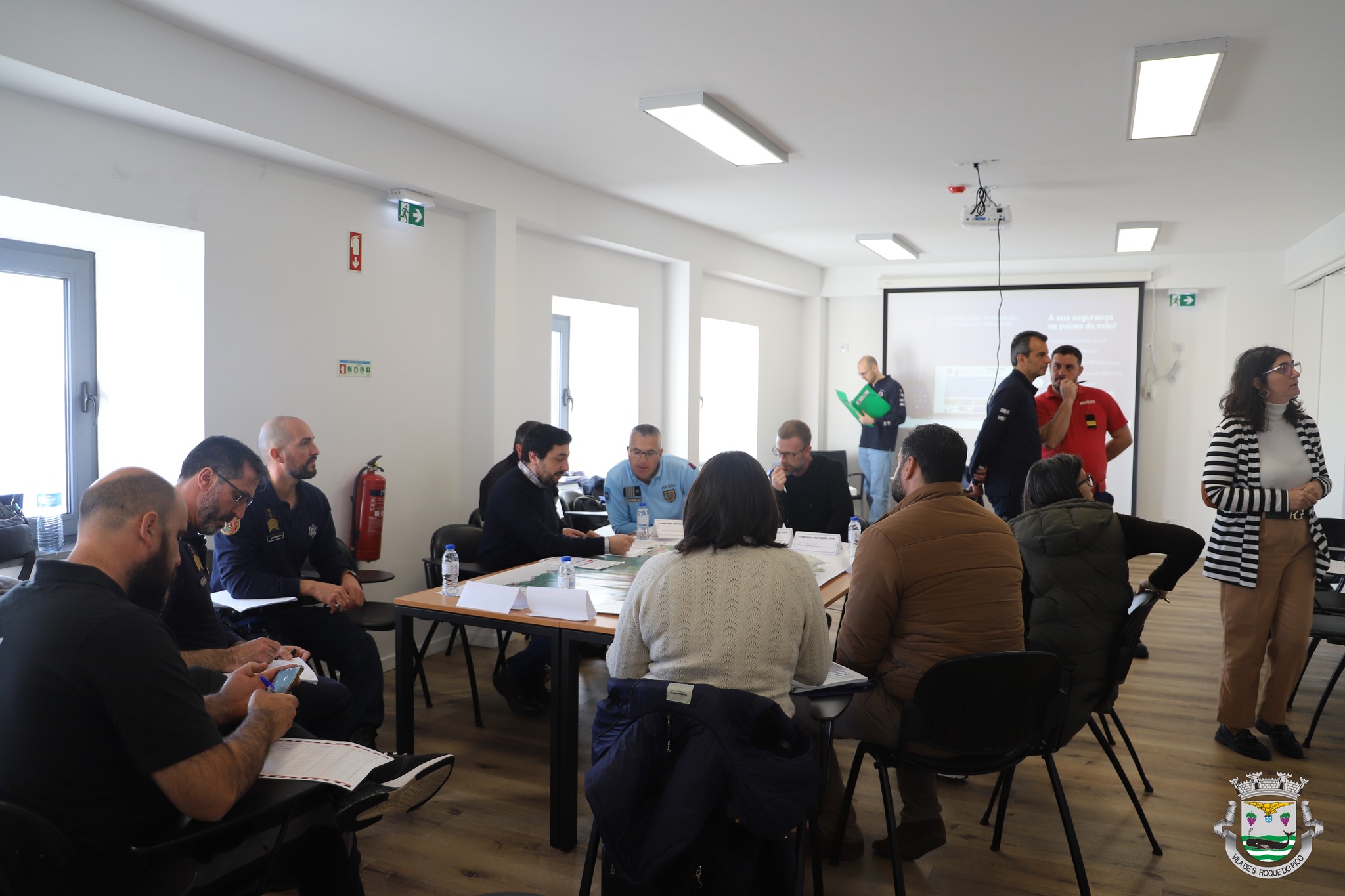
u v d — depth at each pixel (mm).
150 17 2869
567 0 2752
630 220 5723
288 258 3711
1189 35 2982
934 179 5004
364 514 4023
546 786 2904
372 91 3613
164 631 1434
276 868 1622
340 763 1642
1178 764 3109
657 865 1482
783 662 1806
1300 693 3875
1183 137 4086
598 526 5156
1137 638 2518
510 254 4719
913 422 8352
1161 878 2354
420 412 4465
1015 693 2027
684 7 2793
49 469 3332
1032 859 2457
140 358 3455
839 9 2795
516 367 4945
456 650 4582
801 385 8875
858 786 2936
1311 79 3348
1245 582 3135
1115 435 4965
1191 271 7465
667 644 1799
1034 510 2574
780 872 1634
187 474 2305
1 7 2459
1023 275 7977
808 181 5102
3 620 1398
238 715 1741
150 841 1414
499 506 3512
